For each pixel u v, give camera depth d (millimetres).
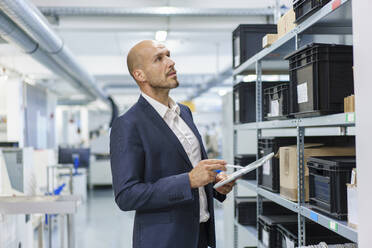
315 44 1474
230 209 3393
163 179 1329
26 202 2172
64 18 4801
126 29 4922
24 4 3096
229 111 3516
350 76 1490
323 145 1874
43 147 8609
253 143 3393
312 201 1684
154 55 1429
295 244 1832
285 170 1919
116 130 1387
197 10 4348
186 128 1528
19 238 2768
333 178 1450
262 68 2826
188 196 1286
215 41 6957
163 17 4891
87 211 6098
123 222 5320
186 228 1384
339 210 1418
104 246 4164
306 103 1591
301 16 1650
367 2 1095
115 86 11320
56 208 2186
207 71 8445
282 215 2354
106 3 4191
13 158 2990
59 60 4969
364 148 1121
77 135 14320
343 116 1295
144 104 1452
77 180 6781
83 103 13102
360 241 1148
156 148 1386
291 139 2127
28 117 7457
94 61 8211
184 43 7102
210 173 1284
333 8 1373
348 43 1997
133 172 1327
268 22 4887
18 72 7379
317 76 1483
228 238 3471
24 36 3939
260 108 2396
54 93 9875
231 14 4691
